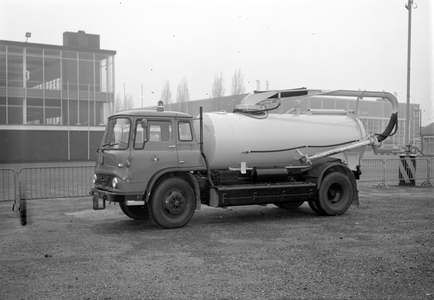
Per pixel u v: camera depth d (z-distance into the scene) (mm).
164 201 9742
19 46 46750
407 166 19203
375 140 12805
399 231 9375
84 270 6527
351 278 6082
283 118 11859
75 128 48781
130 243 8344
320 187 11445
